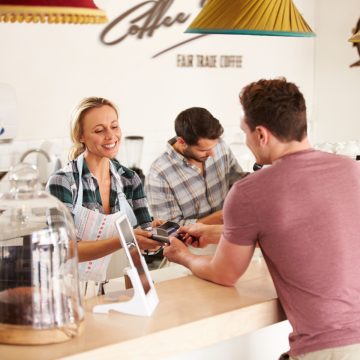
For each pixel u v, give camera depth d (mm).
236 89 6328
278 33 2732
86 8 1979
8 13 1923
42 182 5227
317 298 2348
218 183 3973
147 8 5801
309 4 6602
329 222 2346
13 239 2154
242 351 2775
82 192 3037
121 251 3355
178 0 5949
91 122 3023
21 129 5344
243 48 6328
